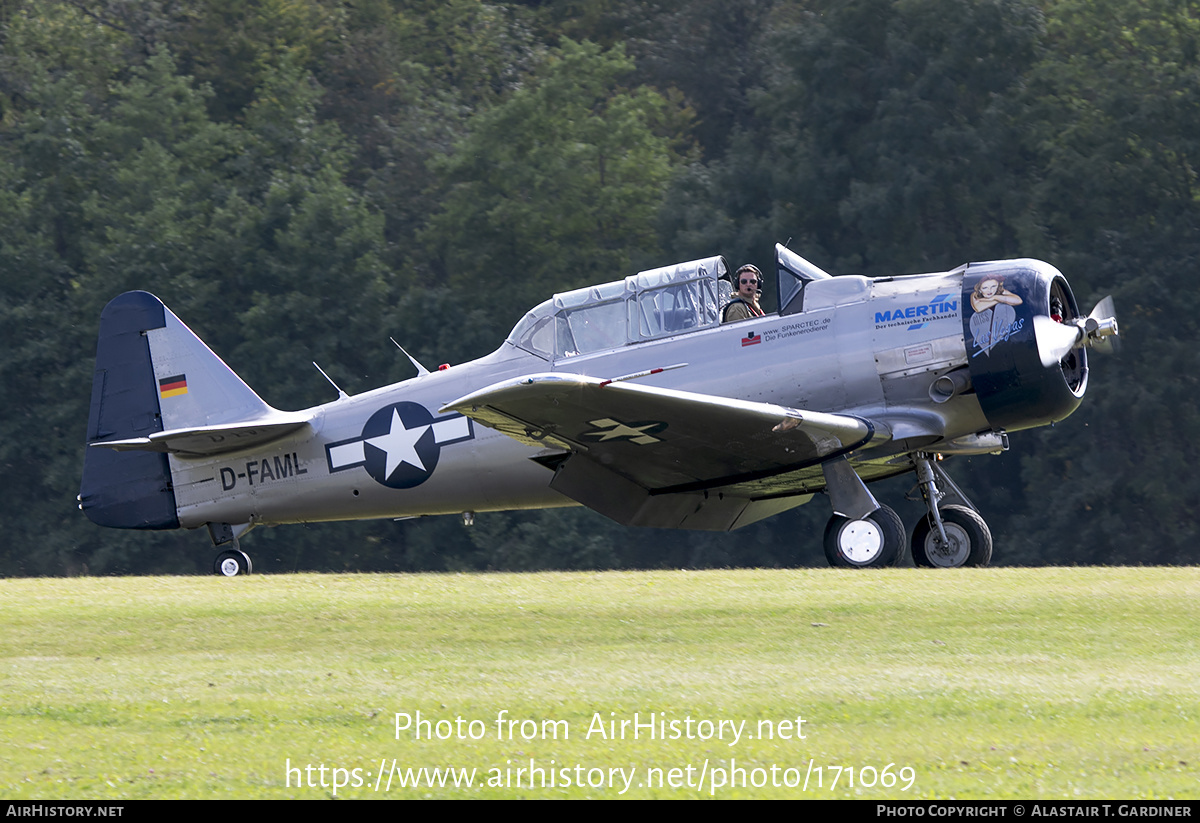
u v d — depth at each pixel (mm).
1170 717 21688
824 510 110812
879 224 116000
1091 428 110188
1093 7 127875
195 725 22156
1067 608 29766
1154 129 118688
